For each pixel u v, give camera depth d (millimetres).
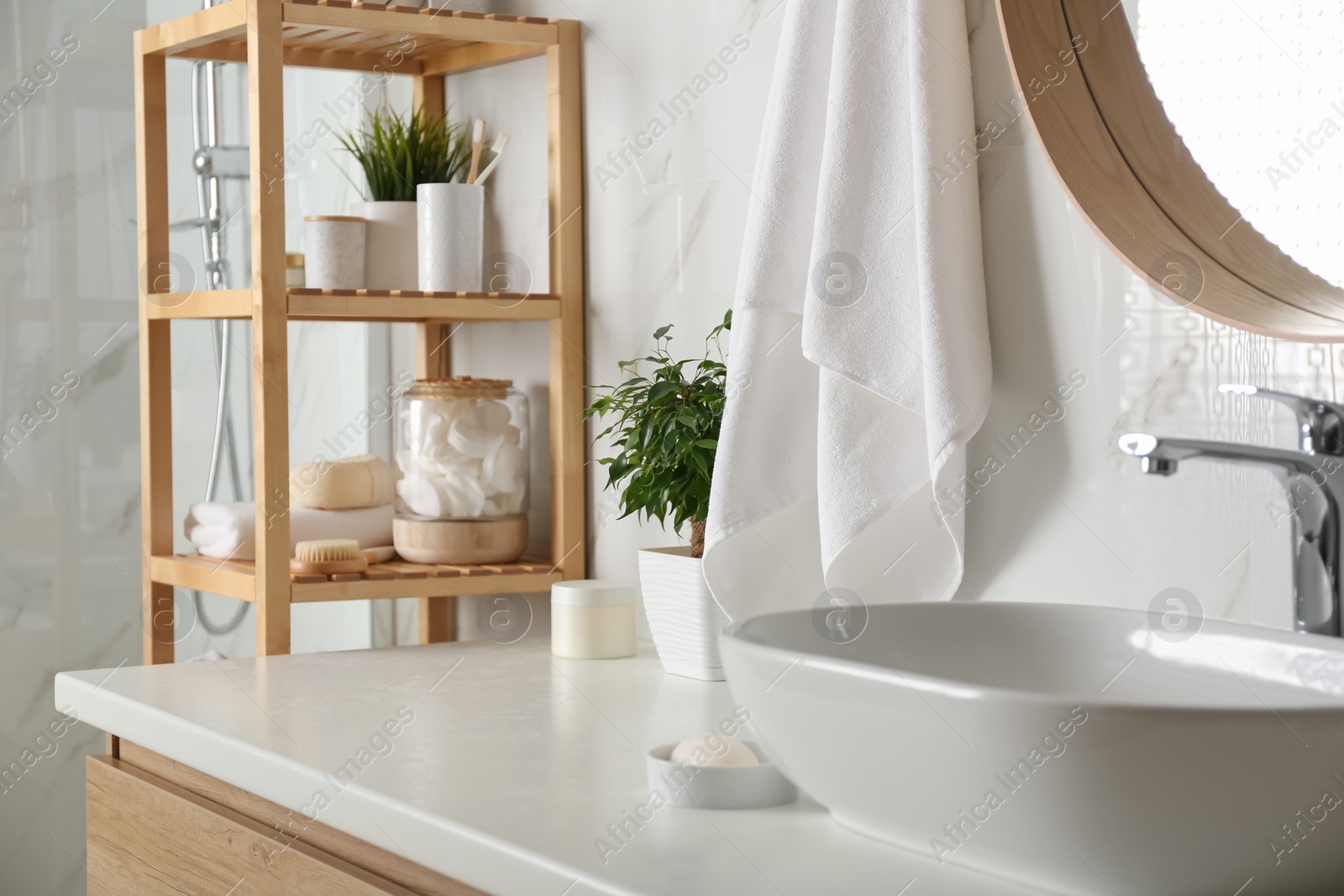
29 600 2064
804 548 1304
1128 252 1030
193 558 1775
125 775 1224
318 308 1563
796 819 868
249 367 2199
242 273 2172
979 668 1030
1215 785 646
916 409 1151
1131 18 1087
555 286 1699
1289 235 977
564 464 1699
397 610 2113
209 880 1095
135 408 2141
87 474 2102
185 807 1127
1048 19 1118
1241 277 1000
